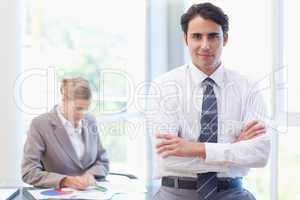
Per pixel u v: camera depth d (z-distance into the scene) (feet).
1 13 8.93
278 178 10.72
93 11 12.61
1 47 8.96
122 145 11.89
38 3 10.93
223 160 6.46
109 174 7.95
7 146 9.02
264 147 6.64
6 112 9.04
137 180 7.46
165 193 6.74
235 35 11.22
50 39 11.38
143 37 12.94
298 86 10.67
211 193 6.65
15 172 9.02
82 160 7.65
